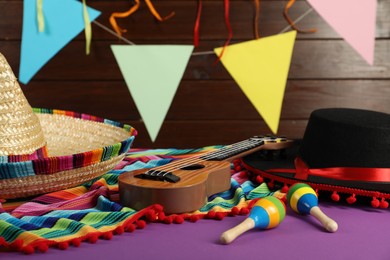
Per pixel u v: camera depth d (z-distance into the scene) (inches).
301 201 35.8
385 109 77.4
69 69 75.8
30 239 30.4
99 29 75.0
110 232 32.2
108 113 77.0
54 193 39.4
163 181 36.4
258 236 32.9
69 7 72.9
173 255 30.0
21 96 40.7
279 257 29.9
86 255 29.9
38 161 35.5
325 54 76.2
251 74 75.0
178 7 74.9
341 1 74.7
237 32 75.5
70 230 32.6
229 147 46.5
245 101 77.0
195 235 32.9
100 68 75.9
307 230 34.1
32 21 72.8
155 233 33.2
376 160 39.1
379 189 37.3
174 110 77.3
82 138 48.5
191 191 35.2
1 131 38.3
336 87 77.0
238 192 39.1
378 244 31.9
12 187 36.4
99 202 37.2
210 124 77.6
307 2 75.0
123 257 29.7
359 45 75.5
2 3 73.7
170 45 74.2
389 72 76.5
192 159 42.6
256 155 48.3
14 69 75.1
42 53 73.7
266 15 75.2
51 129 48.9
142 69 74.4
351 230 34.1
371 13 74.7
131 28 75.2
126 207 35.8
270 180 41.9
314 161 41.3
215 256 29.9
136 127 77.0
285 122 77.6
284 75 74.9
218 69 76.3
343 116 42.2
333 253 30.5
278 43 74.3
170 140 77.8
